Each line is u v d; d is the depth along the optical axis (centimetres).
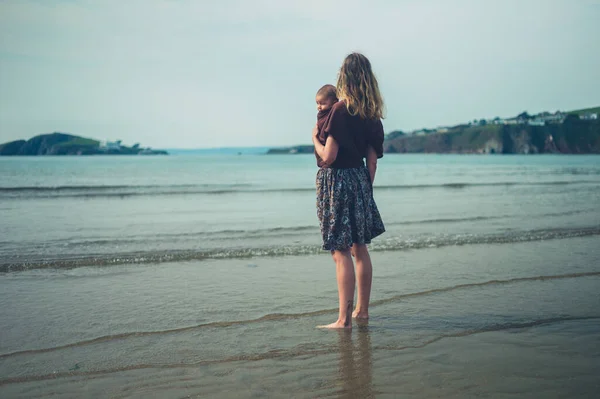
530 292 448
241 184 2412
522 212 1092
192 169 5078
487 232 796
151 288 461
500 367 277
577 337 329
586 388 247
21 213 1082
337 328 350
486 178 2984
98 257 588
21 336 329
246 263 577
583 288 462
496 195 1609
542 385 251
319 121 355
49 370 272
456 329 347
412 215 1045
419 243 696
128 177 3219
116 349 306
